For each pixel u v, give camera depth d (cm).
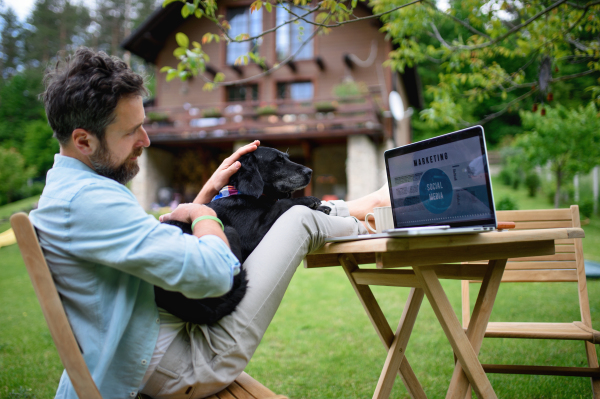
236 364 123
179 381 117
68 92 110
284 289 134
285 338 326
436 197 139
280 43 1277
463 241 119
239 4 1274
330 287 517
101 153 116
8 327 379
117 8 2877
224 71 1296
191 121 1272
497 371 195
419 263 124
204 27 1297
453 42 412
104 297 109
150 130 1239
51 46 2834
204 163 1330
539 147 1061
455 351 129
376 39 1197
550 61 344
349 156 1106
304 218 138
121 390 114
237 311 124
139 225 105
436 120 436
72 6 2877
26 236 93
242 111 1205
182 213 131
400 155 154
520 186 1534
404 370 175
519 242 136
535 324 205
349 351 292
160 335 118
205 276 107
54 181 114
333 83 1229
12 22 3058
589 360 198
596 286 455
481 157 127
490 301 139
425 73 2119
